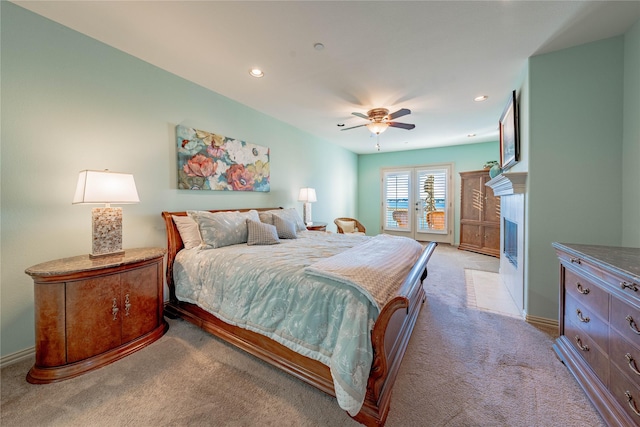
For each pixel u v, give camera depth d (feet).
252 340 5.84
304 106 11.27
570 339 5.45
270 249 7.47
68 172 6.40
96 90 6.85
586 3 5.42
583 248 5.30
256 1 5.33
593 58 6.72
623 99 6.44
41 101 5.97
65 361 5.21
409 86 9.33
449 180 19.97
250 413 4.34
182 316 7.50
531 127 7.40
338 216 19.79
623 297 3.79
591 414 4.24
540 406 4.42
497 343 6.42
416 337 6.72
